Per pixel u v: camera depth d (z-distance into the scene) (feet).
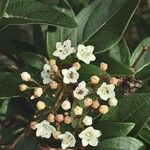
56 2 0.68
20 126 0.68
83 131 0.61
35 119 0.63
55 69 0.62
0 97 0.64
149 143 0.63
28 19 0.63
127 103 0.63
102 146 0.61
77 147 0.62
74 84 0.63
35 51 0.76
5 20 0.63
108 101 0.63
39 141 0.64
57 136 0.60
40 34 0.69
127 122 0.62
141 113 0.62
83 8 0.68
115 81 0.62
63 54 0.63
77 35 0.67
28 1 0.63
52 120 0.60
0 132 0.67
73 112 0.62
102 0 0.67
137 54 0.70
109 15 0.67
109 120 0.63
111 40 0.66
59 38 0.66
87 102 0.61
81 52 0.63
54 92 0.62
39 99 0.64
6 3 0.60
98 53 0.66
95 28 0.67
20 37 0.80
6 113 0.69
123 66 0.63
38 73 0.66
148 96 0.62
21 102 0.70
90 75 0.62
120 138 0.61
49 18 0.62
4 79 0.66
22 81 0.65
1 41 0.78
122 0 0.66
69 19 0.62
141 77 0.69
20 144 0.64
